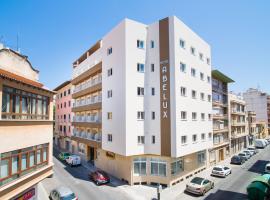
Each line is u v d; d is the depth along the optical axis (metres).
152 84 25.73
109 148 27.06
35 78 17.11
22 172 13.21
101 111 30.86
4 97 12.05
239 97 55.81
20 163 13.07
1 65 13.20
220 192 22.41
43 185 24.09
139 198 20.61
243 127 56.09
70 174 28.94
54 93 17.09
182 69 26.11
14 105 12.84
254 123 67.38
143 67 26.02
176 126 23.78
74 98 44.47
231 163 37.69
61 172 29.94
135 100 25.03
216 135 37.78
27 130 13.80
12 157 12.47
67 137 49.97
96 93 33.66
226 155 43.22
